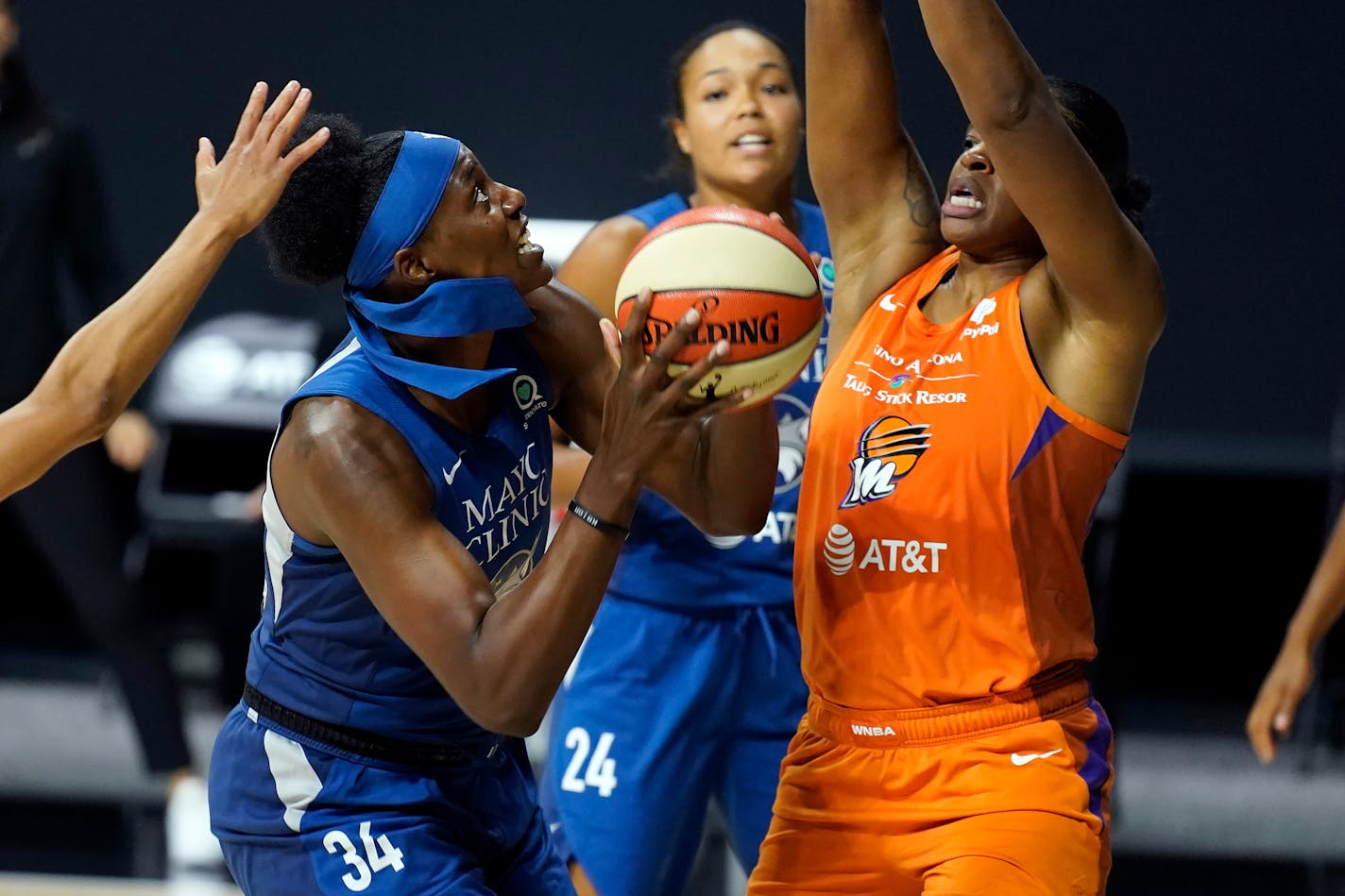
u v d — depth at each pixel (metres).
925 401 8.70
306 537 8.31
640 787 11.56
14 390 16.89
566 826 11.69
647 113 21.56
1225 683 21.66
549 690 7.60
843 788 8.84
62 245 17.31
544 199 21.75
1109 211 8.10
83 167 17.20
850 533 8.80
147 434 18.30
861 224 9.64
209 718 20.55
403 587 7.81
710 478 9.09
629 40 21.52
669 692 11.61
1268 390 20.95
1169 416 21.11
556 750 11.90
